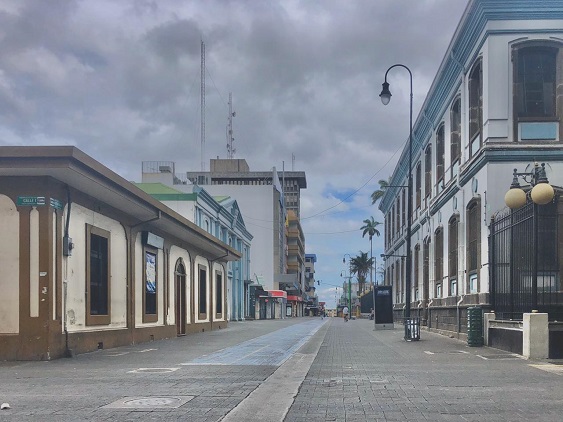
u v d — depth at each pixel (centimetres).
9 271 1244
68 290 1326
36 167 1177
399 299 4206
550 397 742
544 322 1238
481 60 1795
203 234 2319
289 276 7394
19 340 1220
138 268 1822
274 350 1518
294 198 13600
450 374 982
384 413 648
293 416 634
